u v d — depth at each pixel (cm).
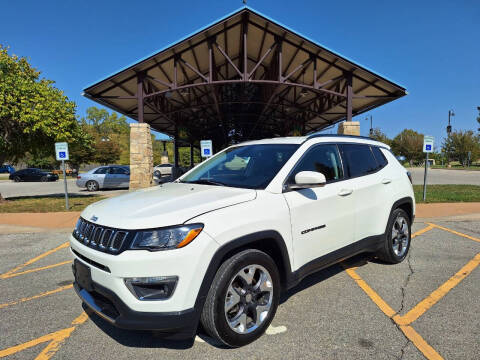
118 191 1753
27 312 326
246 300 256
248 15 1167
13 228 718
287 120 2388
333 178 347
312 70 1511
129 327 219
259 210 265
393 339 264
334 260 336
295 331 278
